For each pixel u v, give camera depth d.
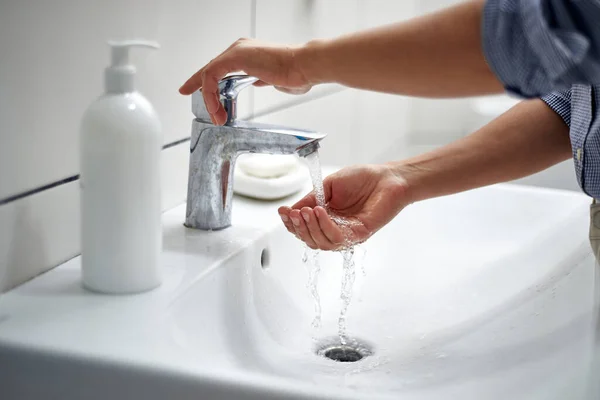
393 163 0.76
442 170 0.75
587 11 0.48
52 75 0.64
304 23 1.11
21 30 0.60
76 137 0.68
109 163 0.61
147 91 0.77
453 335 0.74
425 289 0.87
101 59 0.69
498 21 0.49
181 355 0.54
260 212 0.86
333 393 0.48
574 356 0.59
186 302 0.65
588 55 0.48
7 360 0.55
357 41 0.55
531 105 0.77
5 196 0.61
